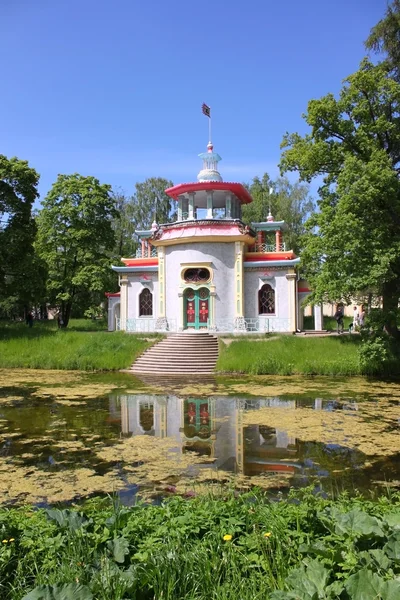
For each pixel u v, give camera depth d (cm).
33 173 3152
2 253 2980
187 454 991
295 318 2925
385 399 1582
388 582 327
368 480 823
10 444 1076
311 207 4653
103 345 2619
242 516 503
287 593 337
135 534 455
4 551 423
